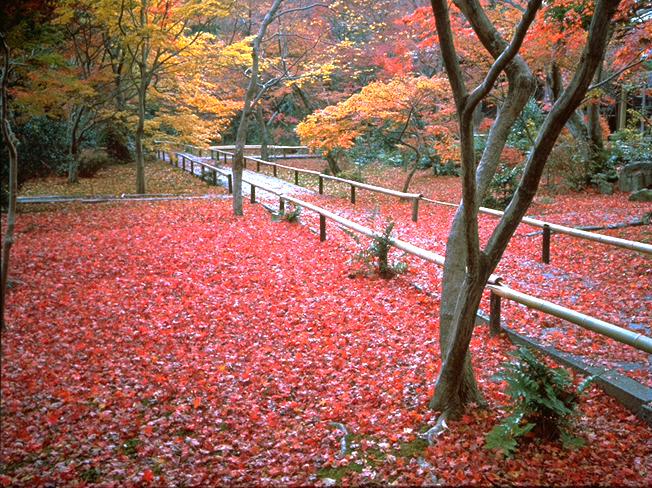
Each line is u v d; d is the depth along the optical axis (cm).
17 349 610
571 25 921
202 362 580
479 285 400
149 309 728
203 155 3155
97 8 1441
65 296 771
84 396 512
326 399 489
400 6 2138
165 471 395
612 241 778
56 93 1332
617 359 528
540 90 2241
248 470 393
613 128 2309
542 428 405
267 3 2169
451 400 441
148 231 1162
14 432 450
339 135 1705
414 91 1525
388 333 630
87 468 402
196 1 1567
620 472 367
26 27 870
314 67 1934
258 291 794
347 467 389
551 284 784
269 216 1362
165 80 1970
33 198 1563
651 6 930
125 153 2692
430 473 371
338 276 852
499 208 1443
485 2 1299
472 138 364
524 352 416
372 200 1670
